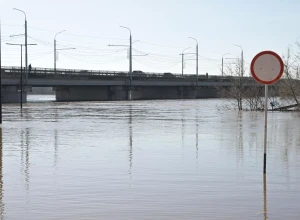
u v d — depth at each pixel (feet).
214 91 434.71
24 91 281.13
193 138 71.61
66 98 381.40
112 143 65.57
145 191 34.53
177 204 30.73
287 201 31.40
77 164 46.98
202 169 43.78
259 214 28.32
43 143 66.03
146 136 75.25
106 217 27.81
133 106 222.48
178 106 220.43
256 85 172.24
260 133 79.30
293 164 46.57
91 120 118.11
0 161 49.14
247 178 39.40
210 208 29.71
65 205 30.58
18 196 33.06
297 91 158.81
